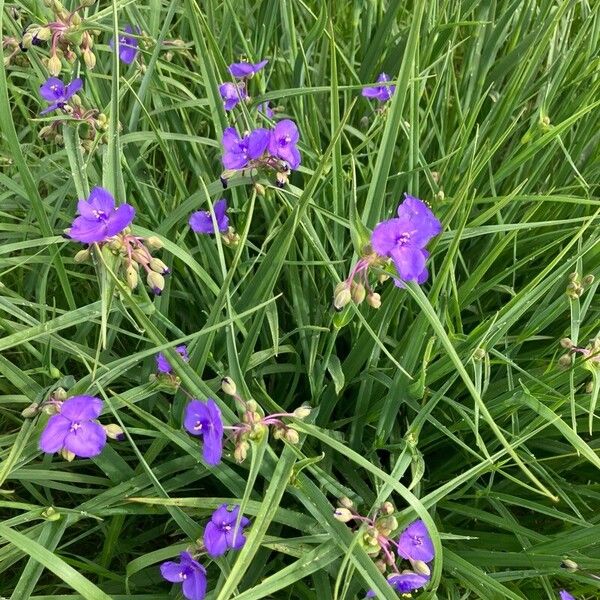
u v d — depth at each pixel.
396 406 0.45
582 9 0.75
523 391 0.42
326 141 0.67
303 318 0.50
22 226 0.47
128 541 0.48
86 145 0.43
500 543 0.49
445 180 0.56
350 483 0.48
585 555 0.45
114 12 0.35
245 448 0.34
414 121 0.49
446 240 0.48
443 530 0.49
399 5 0.62
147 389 0.40
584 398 0.45
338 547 0.36
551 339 0.56
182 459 0.43
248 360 0.43
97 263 0.34
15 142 0.37
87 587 0.33
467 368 0.48
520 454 0.48
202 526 0.40
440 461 0.55
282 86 0.68
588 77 0.64
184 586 0.35
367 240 0.33
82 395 0.36
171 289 0.56
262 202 0.54
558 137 0.53
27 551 0.32
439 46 0.64
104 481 0.44
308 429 0.34
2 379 0.51
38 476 0.42
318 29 0.58
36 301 0.54
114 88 0.37
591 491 0.49
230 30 0.65
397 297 0.43
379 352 0.47
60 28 0.40
